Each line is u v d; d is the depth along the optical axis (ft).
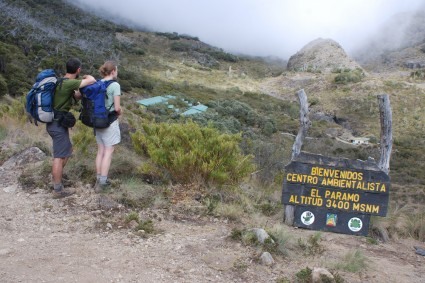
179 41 630.33
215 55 632.79
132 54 450.71
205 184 21.35
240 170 22.30
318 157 18.63
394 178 130.41
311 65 565.12
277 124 205.36
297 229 18.51
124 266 12.91
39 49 196.75
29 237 14.42
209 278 12.71
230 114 195.93
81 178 20.10
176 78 374.63
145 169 21.17
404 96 345.92
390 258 16.40
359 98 343.05
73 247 13.88
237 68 600.39
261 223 18.12
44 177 20.01
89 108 17.75
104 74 18.44
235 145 22.24
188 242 15.12
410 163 165.17
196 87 333.62
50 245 13.91
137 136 25.43
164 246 14.60
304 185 18.57
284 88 419.74
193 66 479.41
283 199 18.63
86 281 11.82
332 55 573.33
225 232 16.47
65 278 11.87
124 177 20.68
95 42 351.25
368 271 14.57
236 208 19.15
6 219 15.79
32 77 144.25
